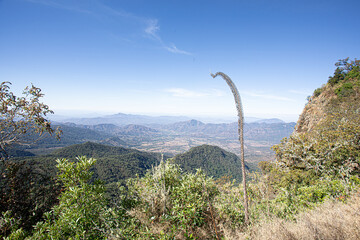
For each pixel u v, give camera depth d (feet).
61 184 14.06
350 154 26.53
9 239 9.18
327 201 13.25
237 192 14.83
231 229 9.99
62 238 9.09
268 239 8.41
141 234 9.37
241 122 9.37
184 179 12.78
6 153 13.57
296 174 30.68
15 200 13.14
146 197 12.03
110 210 10.51
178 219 10.03
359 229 7.28
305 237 7.94
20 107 14.05
